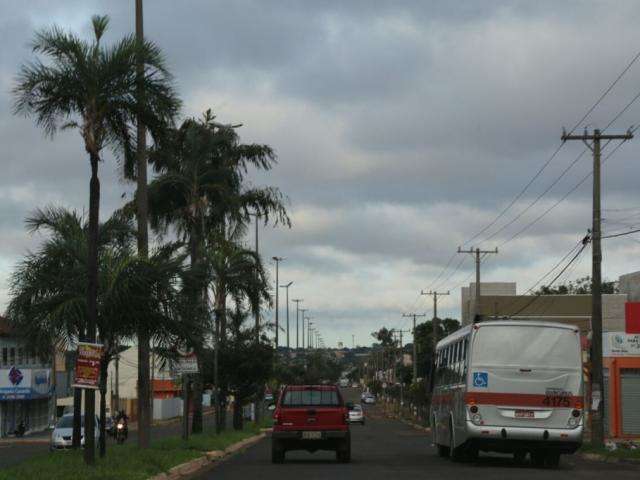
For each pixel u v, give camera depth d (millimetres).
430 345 120062
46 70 18156
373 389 168750
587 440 37844
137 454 21516
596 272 32250
